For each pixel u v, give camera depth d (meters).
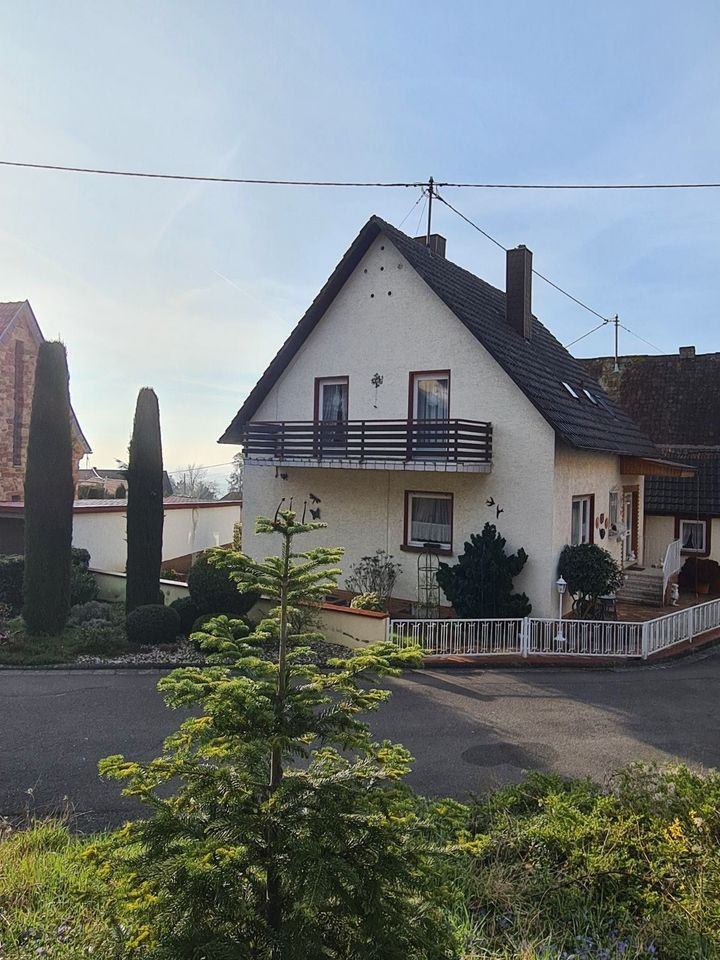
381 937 2.86
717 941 4.00
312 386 18.52
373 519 17.41
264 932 2.85
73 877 4.52
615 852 4.79
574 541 16.56
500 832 5.20
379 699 3.41
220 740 3.12
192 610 13.92
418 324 16.72
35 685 11.00
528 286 19.39
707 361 26.22
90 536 21.09
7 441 25.80
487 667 12.60
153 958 2.70
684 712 10.16
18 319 26.31
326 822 2.99
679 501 21.78
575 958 3.91
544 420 14.93
